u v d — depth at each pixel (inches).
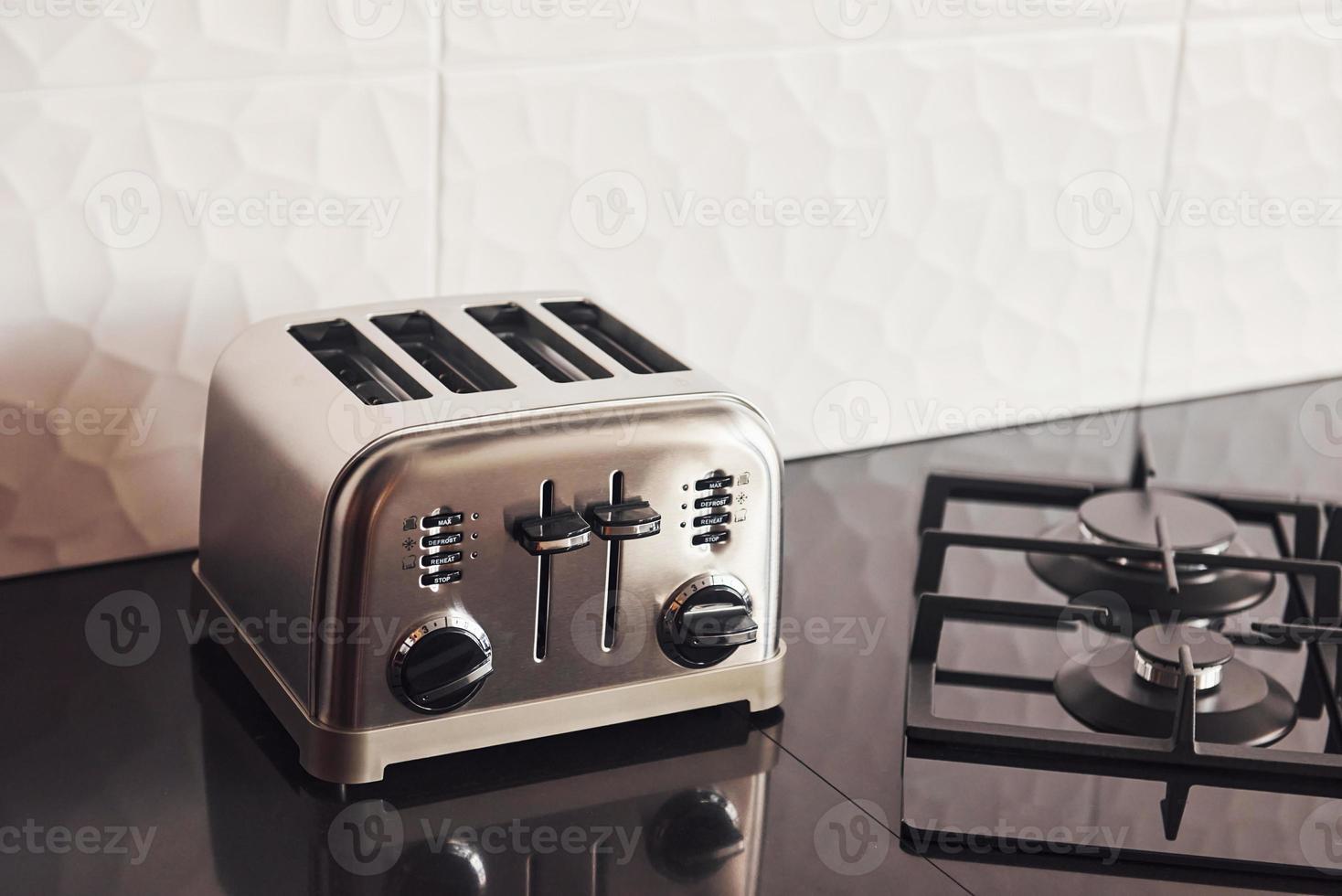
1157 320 85.3
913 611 72.2
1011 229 81.3
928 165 79.0
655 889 60.4
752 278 77.7
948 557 75.0
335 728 61.7
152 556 72.3
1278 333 87.7
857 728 66.3
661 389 63.2
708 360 78.0
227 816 62.2
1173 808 63.1
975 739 64.9
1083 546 71.2
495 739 62.9
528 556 61.9
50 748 64.3
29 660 67.5
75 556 71.3
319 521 60.6
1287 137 84.5
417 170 71.8
